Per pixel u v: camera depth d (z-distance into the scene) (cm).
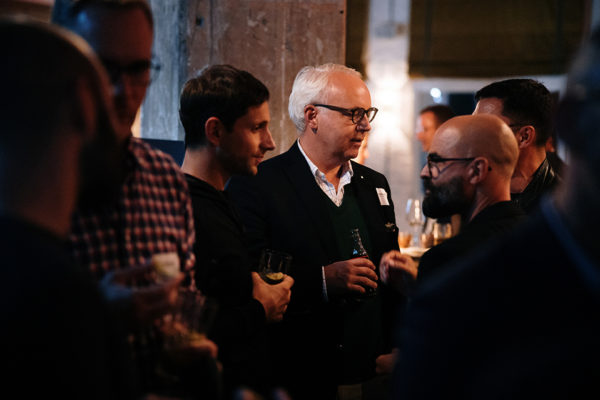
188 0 342
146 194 144
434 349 72
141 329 117
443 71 453
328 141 254
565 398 64
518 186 249
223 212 201
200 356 133
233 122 199
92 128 81
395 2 444
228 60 351
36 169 74
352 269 234
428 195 192
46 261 70
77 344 69
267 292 210
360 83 259
